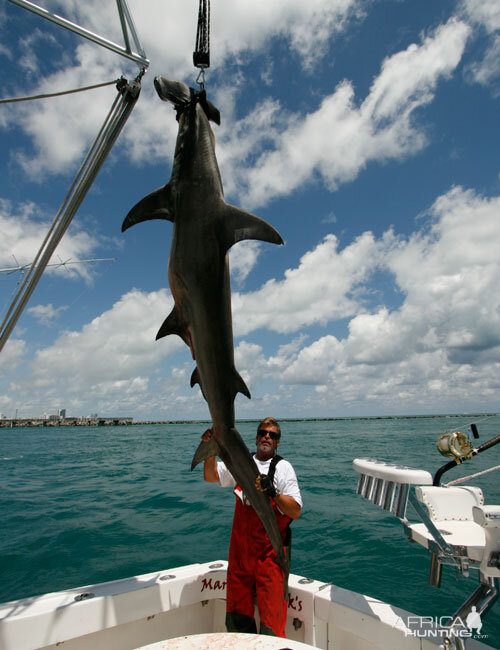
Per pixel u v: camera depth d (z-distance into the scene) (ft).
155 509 32.89
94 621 8.73
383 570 19.19
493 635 13.74
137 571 20.04
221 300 7.70
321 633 9.62
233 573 9.43
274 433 10.34
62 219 9.15
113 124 9.52
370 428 221.66
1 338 8.77
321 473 50.37
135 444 129.29
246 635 6.00
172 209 7.95
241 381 8.00
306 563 20.24
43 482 49.98
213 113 8.48
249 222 7.61
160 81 7.82
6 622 7.87
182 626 10.27
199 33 8.52
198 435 195.72
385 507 7.95
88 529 27.37
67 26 9.11
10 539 25.54
